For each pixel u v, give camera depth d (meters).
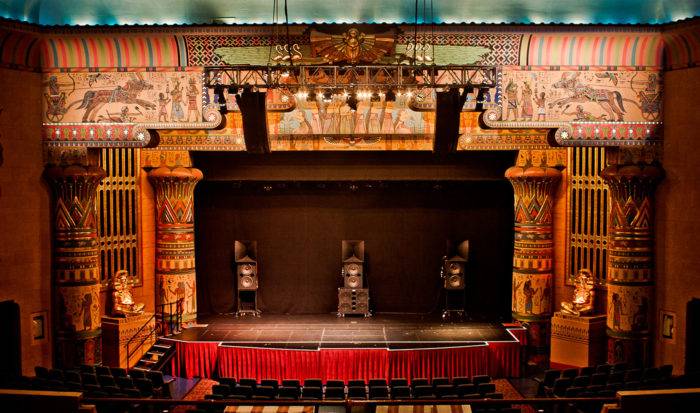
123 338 20.03
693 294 17.83
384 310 24.64
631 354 18.91
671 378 15.02
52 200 18.89
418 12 18.86
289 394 15.33
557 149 21.70
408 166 22.89
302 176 22.95
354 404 10.25
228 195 24.38
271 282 24.64
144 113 18.56
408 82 17.42
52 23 18.73
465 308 24.34
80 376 15.78
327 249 24.59
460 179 22.88
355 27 17.70
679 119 17.97
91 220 19.25
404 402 10.14
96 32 17.92
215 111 18.48
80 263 19.02
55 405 10.48
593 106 18.36
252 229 24.48
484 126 18.34
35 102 18.47
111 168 21.34
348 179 22.97
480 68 16.33
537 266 21.69
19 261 18.27
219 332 21.27
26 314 18.44
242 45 18.33
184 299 22.27
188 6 18.78
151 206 22.44
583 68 18.27
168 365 19.92
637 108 18.36
